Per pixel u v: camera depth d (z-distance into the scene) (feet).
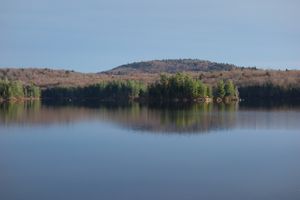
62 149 172.14
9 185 116.16
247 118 312.29
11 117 321.52
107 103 604.90
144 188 113.39
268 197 105.60
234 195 107.24
